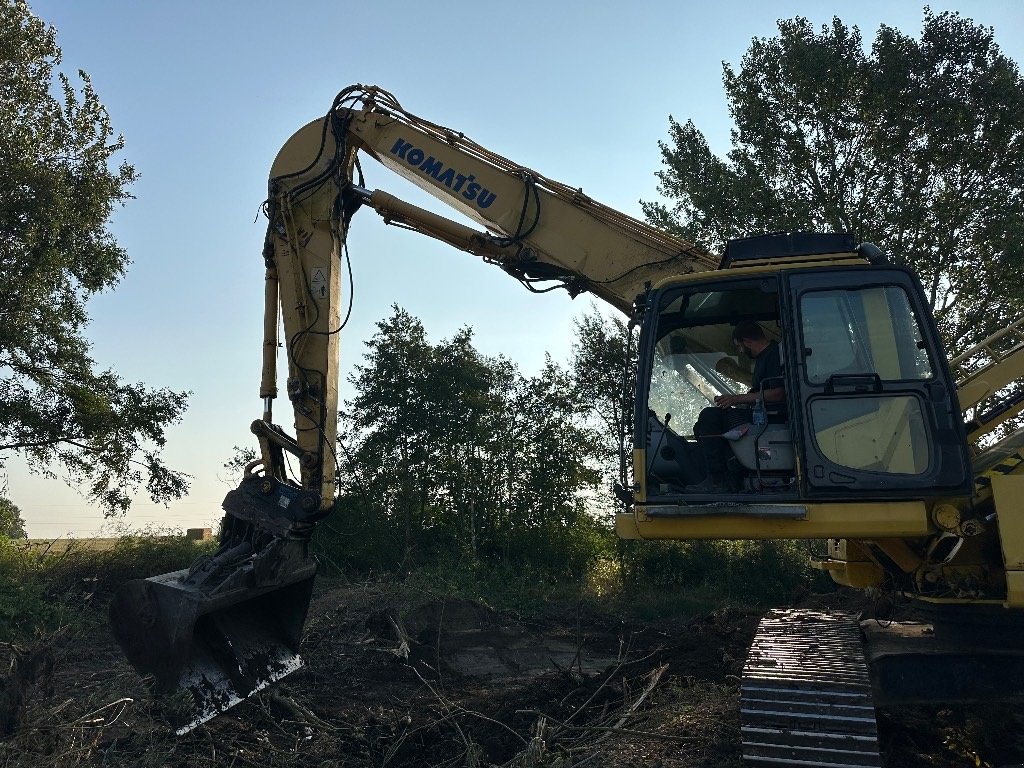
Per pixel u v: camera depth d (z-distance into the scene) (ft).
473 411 71.56
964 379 21.77
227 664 21.90
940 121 59.98
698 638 28.50
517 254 25.67
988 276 59.93
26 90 62.59
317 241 25.62
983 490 18.71
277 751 20.65
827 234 20.53
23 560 49.08
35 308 62.75
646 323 19.93
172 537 51.29
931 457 18.22
